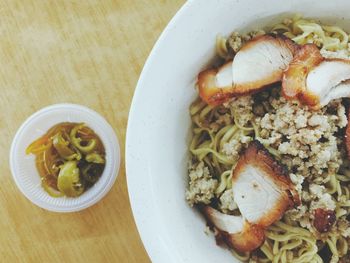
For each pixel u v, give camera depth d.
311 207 0.20
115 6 0.24
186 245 0.20
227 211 0.21
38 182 0.25
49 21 0.24
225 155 0.21
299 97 0.20
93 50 0.24
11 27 0.24
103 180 0.24
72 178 0.24
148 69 0.19
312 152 0.20
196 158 0.22
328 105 0.20
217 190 0.21
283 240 0.21
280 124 0.20
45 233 0.24
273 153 0.20
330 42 0.22
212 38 0.20
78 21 0.24
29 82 0.24
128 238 0.24
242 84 0.20
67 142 0.24
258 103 0.21
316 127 0.20
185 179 0.21
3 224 0.24
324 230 0.20
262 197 0.20
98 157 0.24
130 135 0.19
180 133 0.21
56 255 0.24
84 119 0.24
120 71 0.24
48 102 0.24
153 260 0.19
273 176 0.20
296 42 0.21
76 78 0.24
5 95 0.24
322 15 0.22
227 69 0.21
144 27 0.24
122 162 0.24
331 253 0.21
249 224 0.20
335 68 0.20
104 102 0.24
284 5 0.21
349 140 0.20
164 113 0.20
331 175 0.20
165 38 0.19
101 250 0.24
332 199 0.20
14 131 0.24
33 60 0.24
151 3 0.24
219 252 0.21
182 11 0.19
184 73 0.20
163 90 0.20
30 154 0.24
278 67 0.20
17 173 0.24
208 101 0.21
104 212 0.24
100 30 0.24
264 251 0.21
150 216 0.20
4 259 0.24
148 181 0.20
